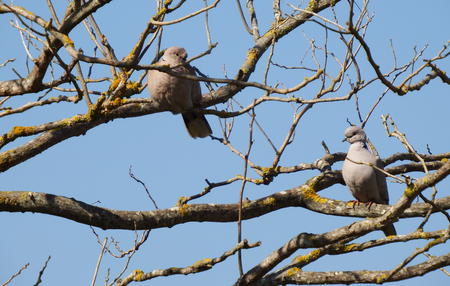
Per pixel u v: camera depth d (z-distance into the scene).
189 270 10.03
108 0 9.80
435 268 9.88
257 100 9.38
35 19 9.22
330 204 12.30
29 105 10.12
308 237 10.26
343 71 10.70
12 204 10.66
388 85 10.44
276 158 11.94
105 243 9.70
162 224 11.42
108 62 8.72
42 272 9.21
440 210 9.43
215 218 11.86
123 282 10.24
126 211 11.26
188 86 11.52
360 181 12.61
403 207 9.58
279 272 10.43
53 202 10.75
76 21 9.88
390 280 9.92
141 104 11.53
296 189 12.54
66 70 9.75
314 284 10.19
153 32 10.34
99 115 10.52
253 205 12.13
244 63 12.73
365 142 13.12
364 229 9.95
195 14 8.92
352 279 10.09
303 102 9.21
